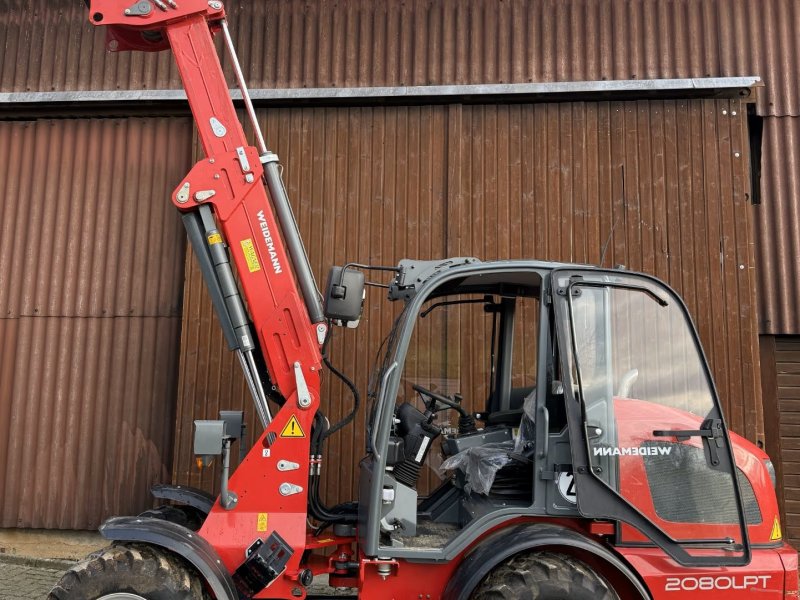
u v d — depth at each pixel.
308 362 3.48
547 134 6.01
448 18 6.24
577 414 3.12
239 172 3.55
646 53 6.04
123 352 6.16
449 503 3.65
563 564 2.95
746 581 3.04
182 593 2.98
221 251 3.54
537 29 6.16
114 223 6.35
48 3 6.63
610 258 5.80
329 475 5.69
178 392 5.86
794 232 5.83
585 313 3.25
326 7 6.35
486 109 6.09
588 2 6.15
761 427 5.48
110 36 3.92
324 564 3.52
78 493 6.02
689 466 3.12
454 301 3.90
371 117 6.16
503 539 3.04
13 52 6.61
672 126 5.91
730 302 5.64
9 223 6.44
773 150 5.93
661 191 5.84
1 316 6.32
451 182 5.97
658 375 3.21
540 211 5.92
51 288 6.30
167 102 6.32
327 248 6.02
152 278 6.25
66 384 6.17
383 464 3.19
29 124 6.56
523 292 3.80
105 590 2.95
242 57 6.33
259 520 3.33
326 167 6.12
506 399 3.86
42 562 5.88
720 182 5.79
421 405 3.66
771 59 5.98
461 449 3.55
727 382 5.54
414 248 5.96
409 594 3.20
